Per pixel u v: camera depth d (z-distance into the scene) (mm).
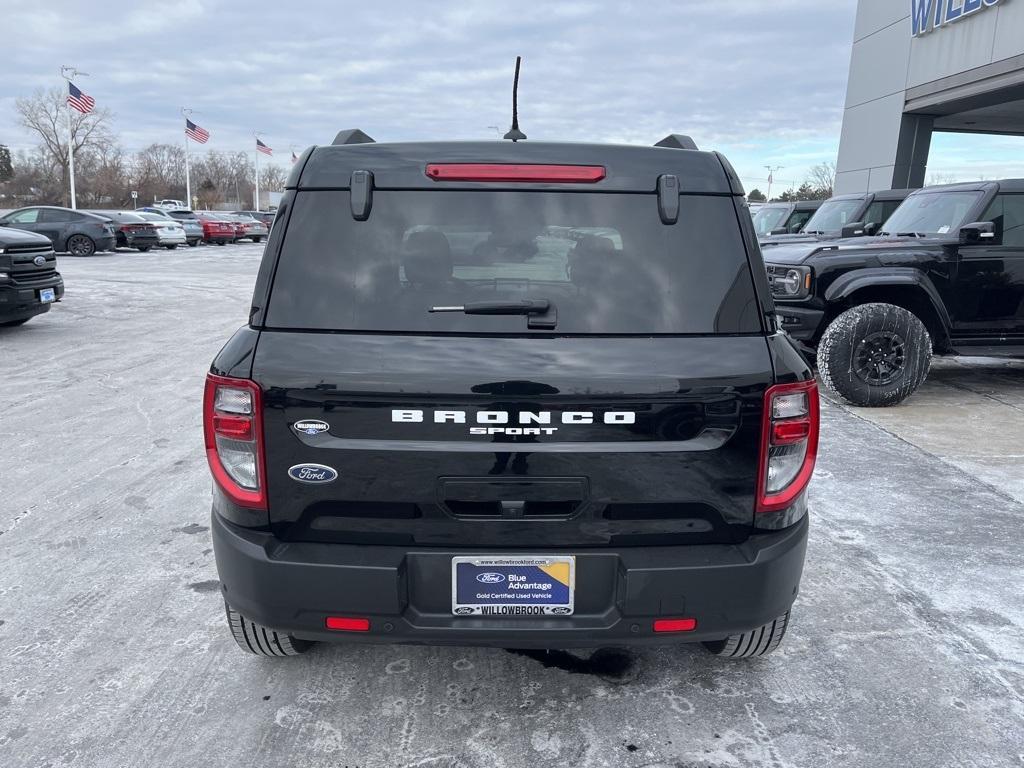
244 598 2211
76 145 77750
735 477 2158
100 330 10875
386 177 2225
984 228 6551
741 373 2117
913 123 18031
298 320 2150
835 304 6848
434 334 2123
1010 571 3664
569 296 2158
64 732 2508
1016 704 2674
